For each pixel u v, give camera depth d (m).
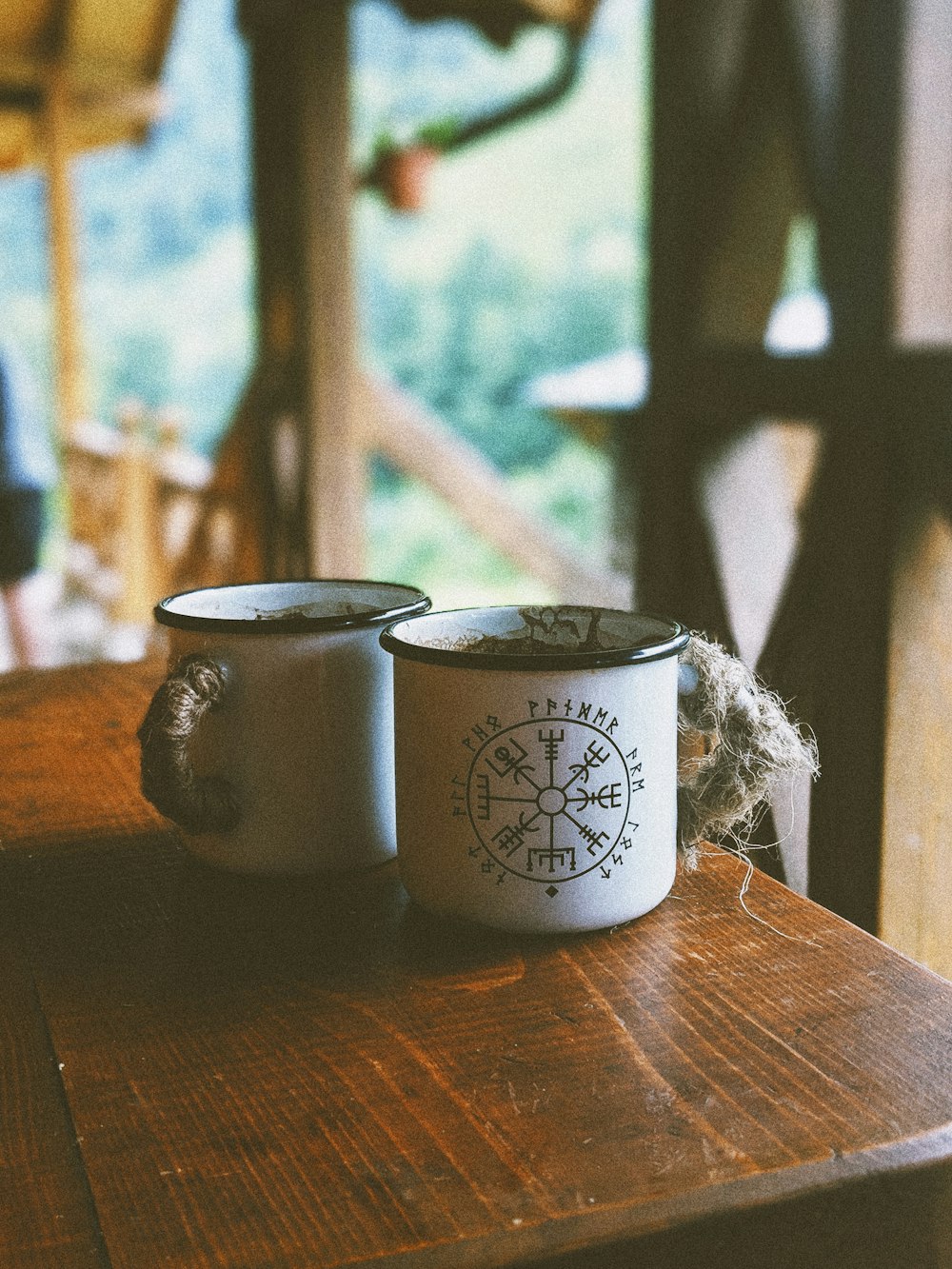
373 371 2.22
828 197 0.86
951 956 0.85
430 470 2.30
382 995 0.48
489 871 0.50
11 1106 0.44
